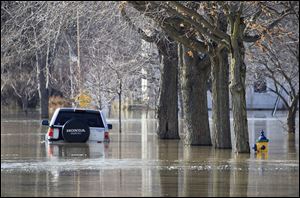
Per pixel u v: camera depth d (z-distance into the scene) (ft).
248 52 250.37
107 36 223.10
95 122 218.59
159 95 259.19
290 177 137.90
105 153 194.08
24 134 286.05
